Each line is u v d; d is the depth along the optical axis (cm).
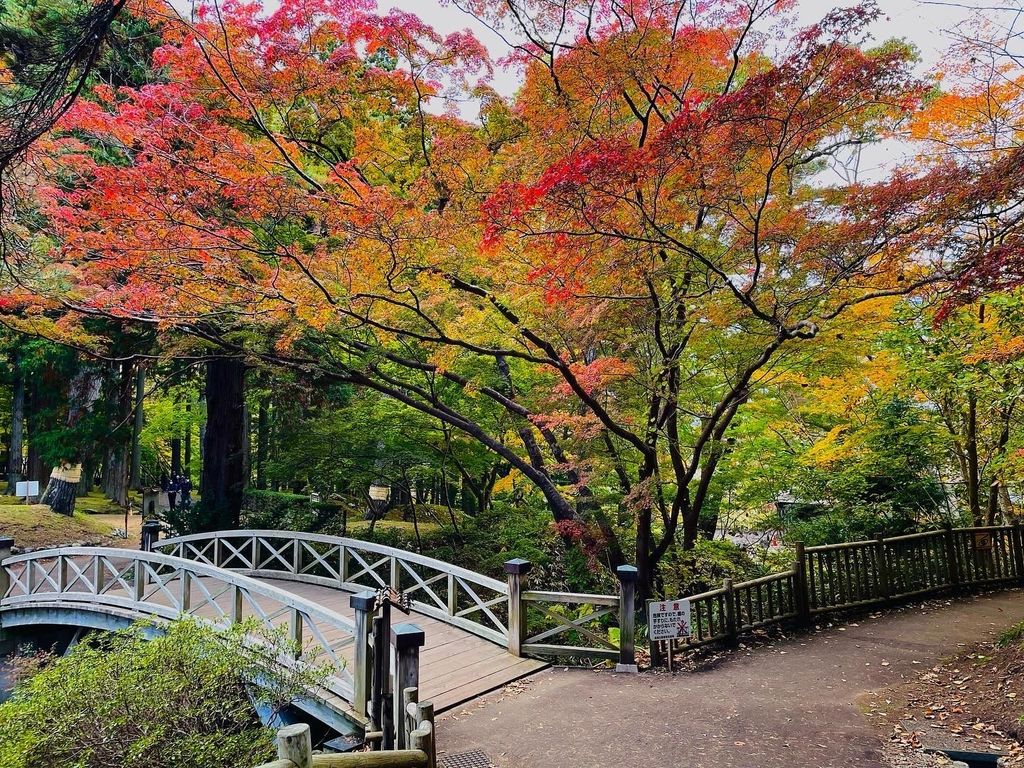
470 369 1002
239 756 433
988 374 810
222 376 1432
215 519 1383
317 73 673
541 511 1255
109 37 425
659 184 535
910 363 907
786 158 573
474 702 571
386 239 619
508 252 673
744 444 1048
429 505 1509
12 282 752
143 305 772
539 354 873
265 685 519
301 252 702
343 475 1232
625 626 648
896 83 484
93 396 1505
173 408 2394
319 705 599
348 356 1212
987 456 1103
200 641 499
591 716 526
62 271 769
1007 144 672
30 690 462
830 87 481
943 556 961
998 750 436
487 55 710
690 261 666
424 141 764
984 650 663
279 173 710
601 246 563
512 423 1089
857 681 593
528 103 700
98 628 918
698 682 600
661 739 477
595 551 904
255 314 775
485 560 1141
